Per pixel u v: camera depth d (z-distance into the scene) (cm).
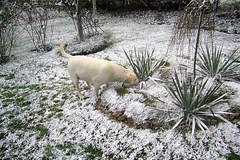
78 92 317
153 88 295
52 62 436
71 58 300
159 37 493
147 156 229
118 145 245
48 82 374
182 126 248
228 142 228
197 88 253
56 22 665
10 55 487
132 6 716
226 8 600
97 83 290
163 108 264
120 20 643
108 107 289
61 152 252
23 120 303
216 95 275
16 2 502
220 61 324
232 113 239
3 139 282
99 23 621
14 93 357
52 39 546
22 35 580
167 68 325
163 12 677
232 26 519
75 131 271
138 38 502
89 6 725
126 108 275
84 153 246
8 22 493
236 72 316
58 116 298
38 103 328
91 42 482
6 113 318
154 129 254
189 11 237
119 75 287
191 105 243
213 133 236
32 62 445
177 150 228
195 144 230
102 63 283
